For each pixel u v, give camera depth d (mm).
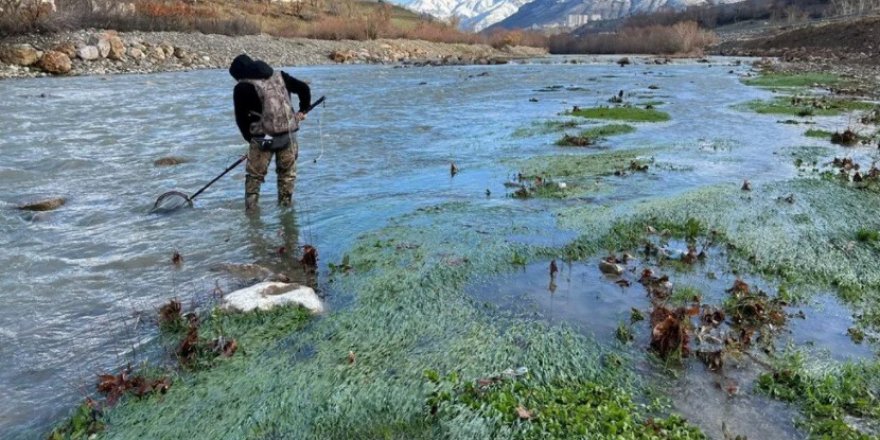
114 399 3691
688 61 49812
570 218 7113
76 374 4027
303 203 8125
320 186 9062
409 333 4457
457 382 3760
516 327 4488
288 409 3576
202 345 4250
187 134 13523
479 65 45906
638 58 59750
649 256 5973
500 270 5652
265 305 4816
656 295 5020
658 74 33938
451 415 3453
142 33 36938
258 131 7523
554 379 3811
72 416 3559
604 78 31281
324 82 28203
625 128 13883
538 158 10750
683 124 14570
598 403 3512
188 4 57156
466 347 4207
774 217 6938
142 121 15227
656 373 3879
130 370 4008
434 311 4812
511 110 17812
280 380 3865
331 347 4270
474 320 4637
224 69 33812
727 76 31188
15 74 25609
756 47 66250
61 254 6234
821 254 5836
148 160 10781
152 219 7445
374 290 5234
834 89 21906
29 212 7668
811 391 3625
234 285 5449
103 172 9875
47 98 19141
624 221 6914
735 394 3625
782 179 8844
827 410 3441
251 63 7422
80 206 7984
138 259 6094
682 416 3418
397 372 3916
